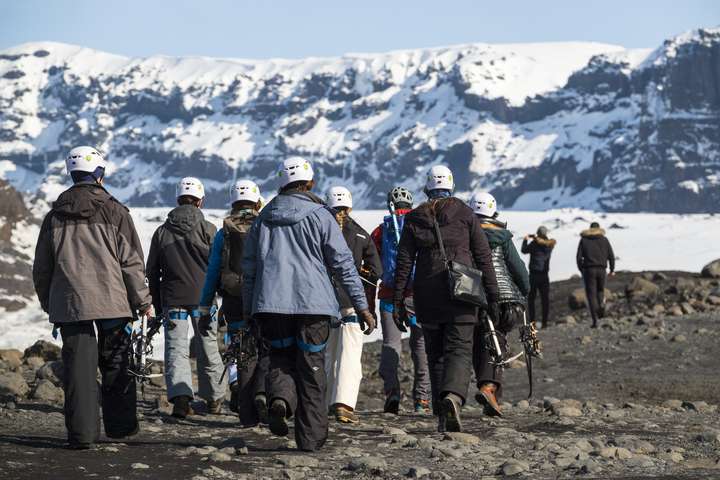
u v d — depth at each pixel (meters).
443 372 13.56
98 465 10.95
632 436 14.47
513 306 15.19
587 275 37.72
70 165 12.40
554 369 27.98
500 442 13.48
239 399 15.23
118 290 12.16
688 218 121.94
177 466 11.12
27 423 14.59
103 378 12.86
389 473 10.84
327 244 11.99
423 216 13.87
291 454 12.18
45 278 12.18
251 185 15.66
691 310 38.88
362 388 25.92
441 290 13.59
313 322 11.98
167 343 16.70
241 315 15.48
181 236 16.77
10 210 81.12
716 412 19.34
